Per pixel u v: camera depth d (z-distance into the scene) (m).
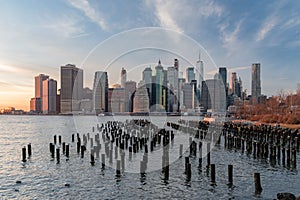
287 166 29.22
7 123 130.00
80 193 21.28
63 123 122.06
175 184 22.97
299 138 39.38
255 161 32.03
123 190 21.75
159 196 20.28
